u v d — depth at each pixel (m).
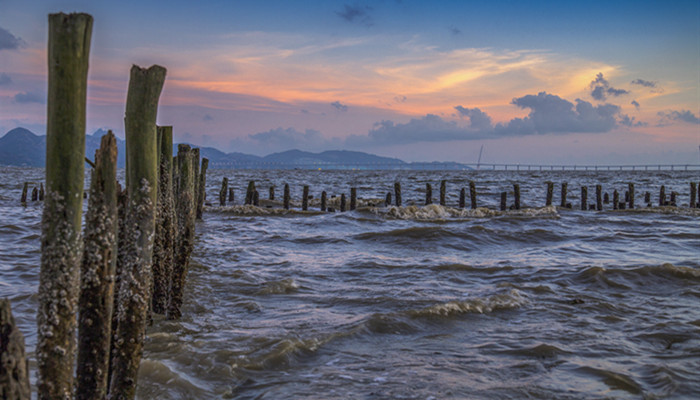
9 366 2.65
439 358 6.07
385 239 16.44
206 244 15.05
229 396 5.09
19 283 9.43
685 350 6.30
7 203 29.34
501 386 5.21
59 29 2.98
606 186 64.44
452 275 11.13
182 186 7.68
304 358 6.09
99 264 3.45
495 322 7.58
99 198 3.45
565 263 12.35
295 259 13.05
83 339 3.46
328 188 55.28
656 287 9.89
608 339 6.72
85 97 3.11
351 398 4.95
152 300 7.43
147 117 4.04
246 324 7.39
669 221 22.22
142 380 5.22
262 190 50.09
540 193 49.25
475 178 98.38
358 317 7.67
